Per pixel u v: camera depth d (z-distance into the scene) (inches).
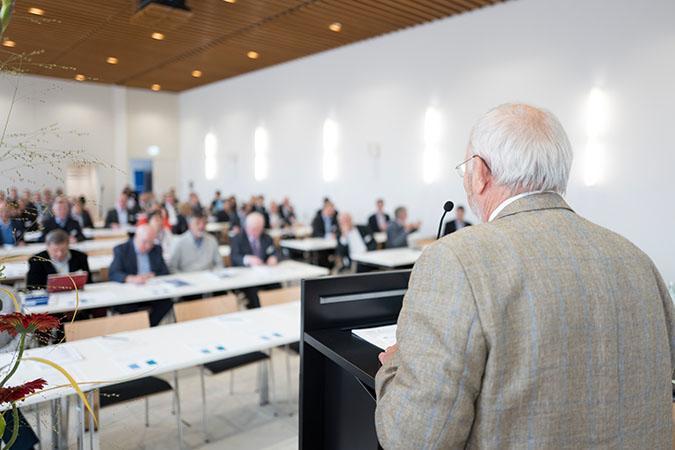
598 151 229.5
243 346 98.0
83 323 105.8
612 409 29.4
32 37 311.7
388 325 45.7
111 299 136.3
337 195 367.6
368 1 258.7
